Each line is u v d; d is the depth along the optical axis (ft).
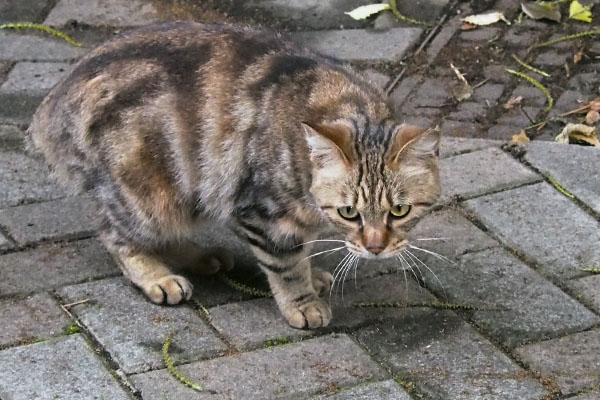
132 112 18.20
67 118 18.80
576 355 17.08
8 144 23.18
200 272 19.49
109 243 19.12
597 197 21.02
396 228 16.81
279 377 16.74
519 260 19.52
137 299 18.67
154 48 18.67
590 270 19.12
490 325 17.87
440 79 25.14
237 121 17.63
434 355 17.20
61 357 17.19
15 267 19.45
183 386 16.55
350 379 16.67
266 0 28.35
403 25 27.14
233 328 17.98
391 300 18.61
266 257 17.99
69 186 19.44
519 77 25.07
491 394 16.30
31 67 25.88
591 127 23.08
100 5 28.30
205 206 18.57
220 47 18.49
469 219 20.68
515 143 22.67
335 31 27.09
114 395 16.40
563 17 27.09
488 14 27.20
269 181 17.13
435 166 16.87
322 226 17.76
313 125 15.97
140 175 18.35
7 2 28.27
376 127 16.69
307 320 17.85
